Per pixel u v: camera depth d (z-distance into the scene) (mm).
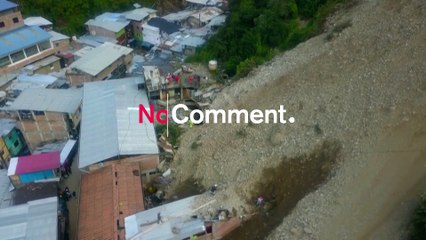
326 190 27875
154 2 77062
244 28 51625
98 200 33500
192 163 36938
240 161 33781
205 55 52812
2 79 54375
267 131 34500
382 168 26625
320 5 48250
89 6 72188
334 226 25891
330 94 33031
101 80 53281
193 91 45219
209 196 31609
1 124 46406
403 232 23688
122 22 66625
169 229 29094
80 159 37094
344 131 29953
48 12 70500
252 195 30719
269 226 28516
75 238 35000
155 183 37594
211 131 38562
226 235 29562
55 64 60250
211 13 67125
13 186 38438
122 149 36969
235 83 43062
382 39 33375
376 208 25359
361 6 39375
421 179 25016
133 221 30266
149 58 60062
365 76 31922
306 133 31875
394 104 28750
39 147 45094
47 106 44656
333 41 37469
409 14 33312
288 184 30094
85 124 41531
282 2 50688
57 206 34750
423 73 28859
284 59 41156
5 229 32281
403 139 27094
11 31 59688
